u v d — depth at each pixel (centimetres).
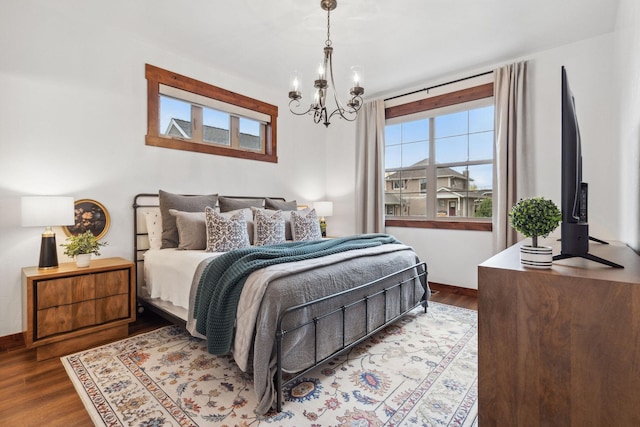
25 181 244
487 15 261
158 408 158
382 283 244
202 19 270
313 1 244
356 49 318
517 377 113
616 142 270
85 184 272
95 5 252
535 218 119
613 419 97
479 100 368
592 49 296
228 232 267
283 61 346
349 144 484
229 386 178
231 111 384
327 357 192
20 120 241
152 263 270
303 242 271
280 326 159
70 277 223
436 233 401
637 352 93
